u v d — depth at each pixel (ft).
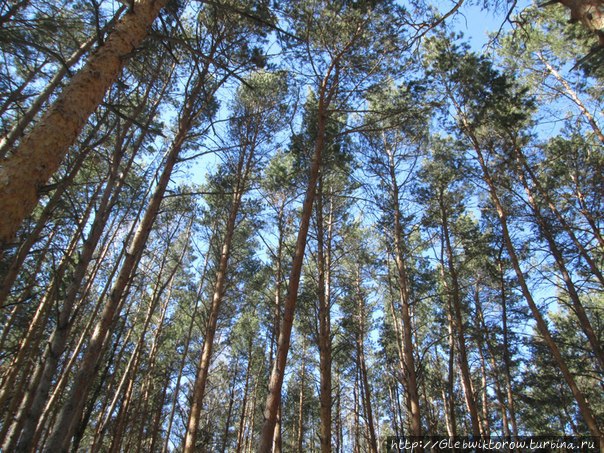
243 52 25.67
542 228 39.68
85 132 29.43
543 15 36.14
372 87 29.71
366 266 52.44
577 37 36.11
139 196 40.11
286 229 45.91
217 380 82.33
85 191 34.68
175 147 22.41
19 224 8.39
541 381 46.16
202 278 49.60
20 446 15.01
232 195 41.96
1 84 22.61
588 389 59.06
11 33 20.36
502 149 42.34
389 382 71.31
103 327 17.34
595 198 38.47
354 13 27.68
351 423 95.86
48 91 23.32
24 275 32.40
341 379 74.95
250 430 77.92
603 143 37.14
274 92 38.55
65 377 32.45
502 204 43.34
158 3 14.47
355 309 55.01
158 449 75.10
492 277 48.11
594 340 34.17
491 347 46.88
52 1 24.34
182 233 55.83
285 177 38.96
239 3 24.00
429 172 43.14
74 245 31.19
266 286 49.06
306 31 27.84
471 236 43.14
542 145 41.81
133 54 12.44
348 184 41.34
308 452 94.17
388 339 57.47
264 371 72.18
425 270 45.39
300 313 45.47
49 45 24.52
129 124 25.27
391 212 40.78
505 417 50.72
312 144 31.63
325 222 44.47
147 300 53.06
